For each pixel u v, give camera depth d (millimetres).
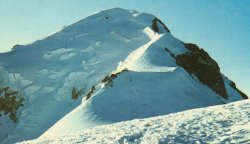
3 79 109875
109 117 62000
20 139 93500
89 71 113688
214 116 20266
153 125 20688
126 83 73438
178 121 20438
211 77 94125
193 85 82125
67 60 118938
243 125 17422
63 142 21109
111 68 113562
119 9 147250
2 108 101125
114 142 17891
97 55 119625
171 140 16266
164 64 87812
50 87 109312
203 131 17375
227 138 15797
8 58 117625
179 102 72938
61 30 132750
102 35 129000
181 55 96438
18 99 104938
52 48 123312
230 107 22156
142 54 91125
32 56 119875
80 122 61469
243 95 110250
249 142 15000
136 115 63781
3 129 96062
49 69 114750
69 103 104938
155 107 67812
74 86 109875
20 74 111500
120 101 67625
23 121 98938
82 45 124375
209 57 108812
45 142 22484
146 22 137500
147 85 74625
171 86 77062
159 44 97375
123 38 126438
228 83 110750
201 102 78750
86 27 134125
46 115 101125
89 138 20781
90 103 66812
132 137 18109
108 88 71312
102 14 142000
